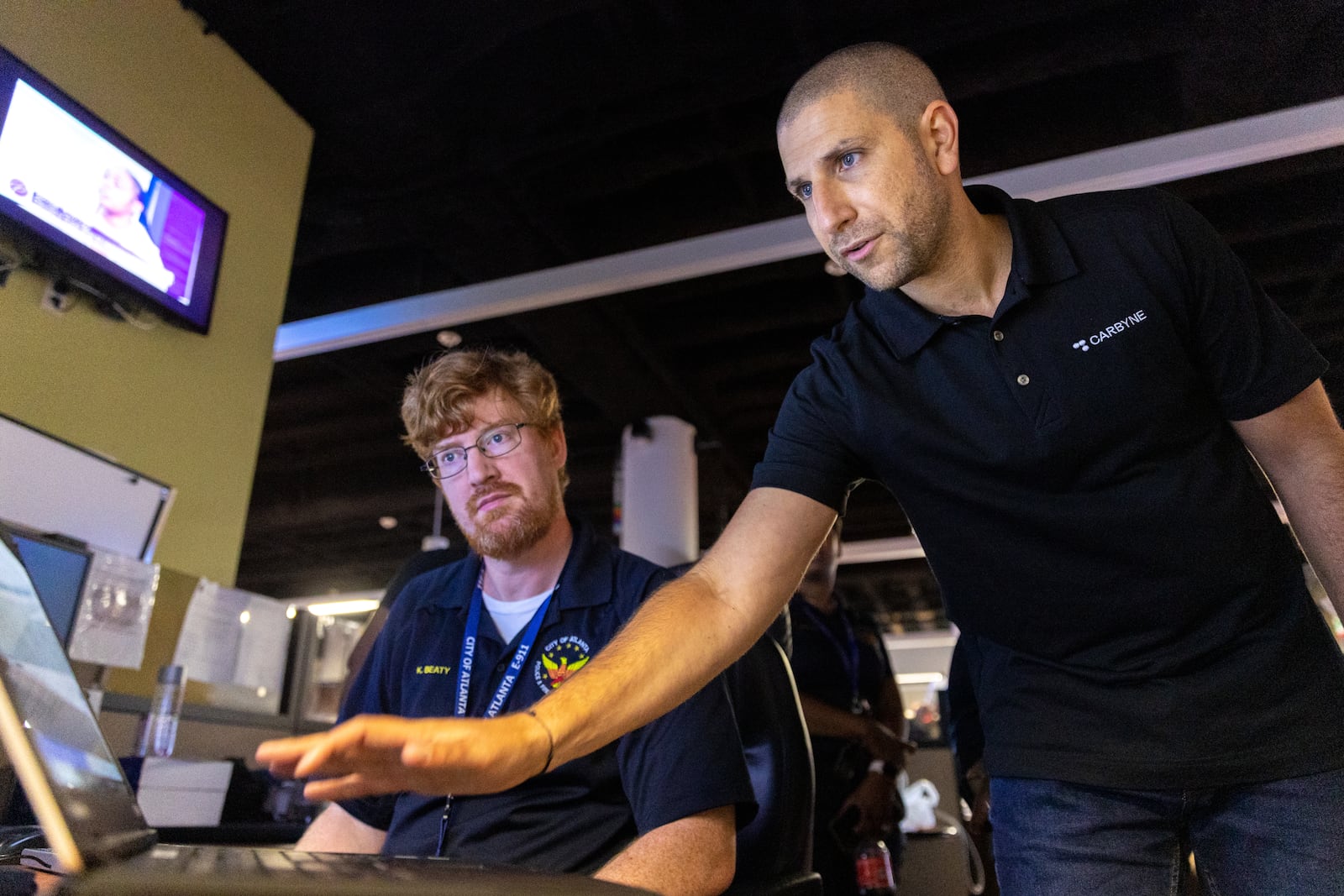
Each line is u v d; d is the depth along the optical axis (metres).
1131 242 1.04
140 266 2.63
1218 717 0.97
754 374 6.32
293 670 2.44
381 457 7.57
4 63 2.27
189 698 2.11
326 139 3.69
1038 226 1.08
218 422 2.96
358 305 4.82
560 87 3.56
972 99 3.90
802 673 2.59
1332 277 4.78
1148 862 0.98
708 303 5.32
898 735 2.88
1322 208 4.23
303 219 4.16
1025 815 1.05
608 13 3.24
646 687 0.81
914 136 1.00
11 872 0.51
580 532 1.37
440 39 3.21
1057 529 1.02
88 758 0.48
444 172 3.85
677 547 5.93
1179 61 3.65
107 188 2.54
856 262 1.02
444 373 1.40
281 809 1.90
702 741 1.08
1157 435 0.99
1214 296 1.00
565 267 4.54
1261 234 4.37
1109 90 3.80
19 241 2.30
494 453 1.34
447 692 1.28
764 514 1.06
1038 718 1.06
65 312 2.48
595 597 1.27
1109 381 1.00
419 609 1.38
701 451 6.89
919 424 1.07
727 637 0.93
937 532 1.12
